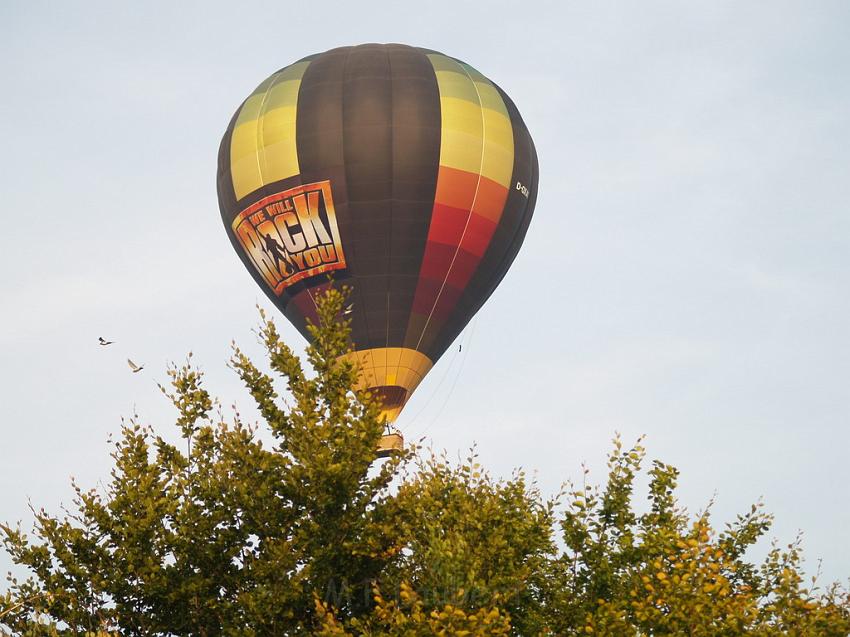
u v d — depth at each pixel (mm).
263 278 184625
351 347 103750
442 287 177500
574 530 94438
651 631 82188
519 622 91625
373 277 176000
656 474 97125
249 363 102250
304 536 92500
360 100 180750
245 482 95812
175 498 96750
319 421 97438
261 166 181125
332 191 177125
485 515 93938
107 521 94938
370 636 82750
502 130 184375
